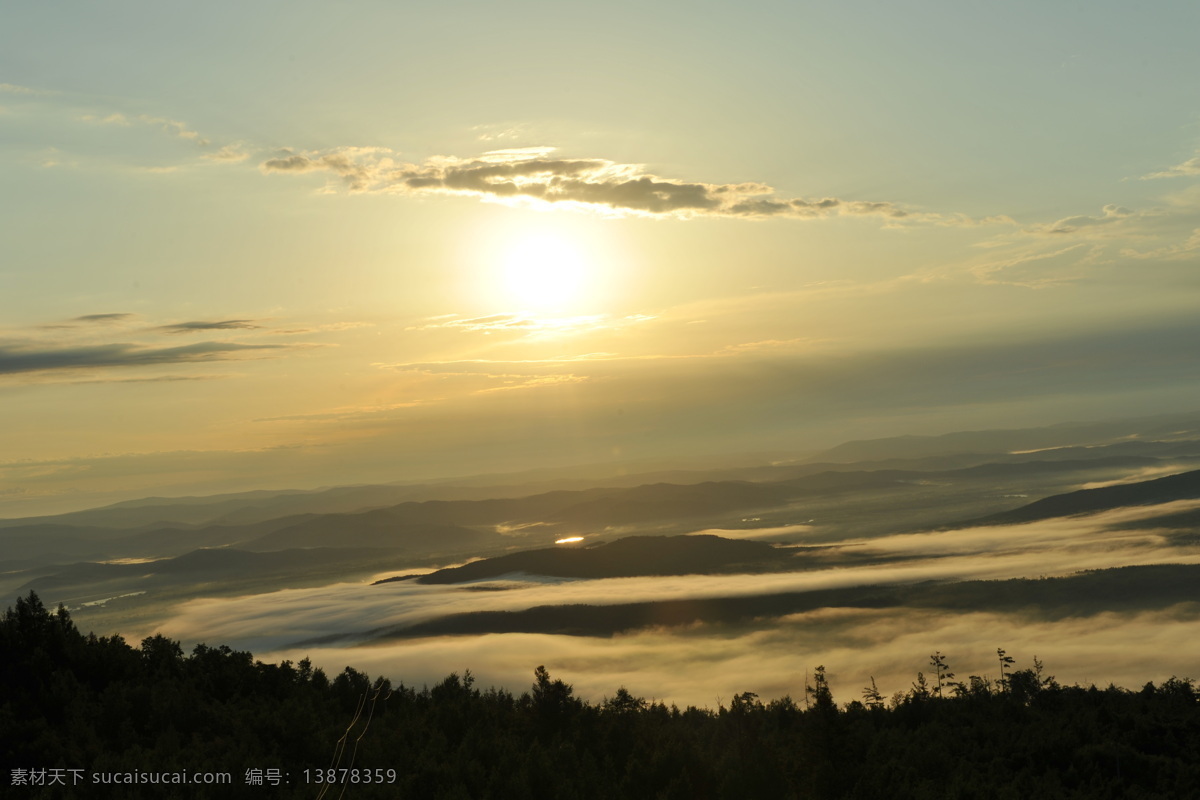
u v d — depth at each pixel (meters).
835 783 44.78
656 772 44.88
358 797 37.62
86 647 55.91
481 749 46.06
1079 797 54.81
